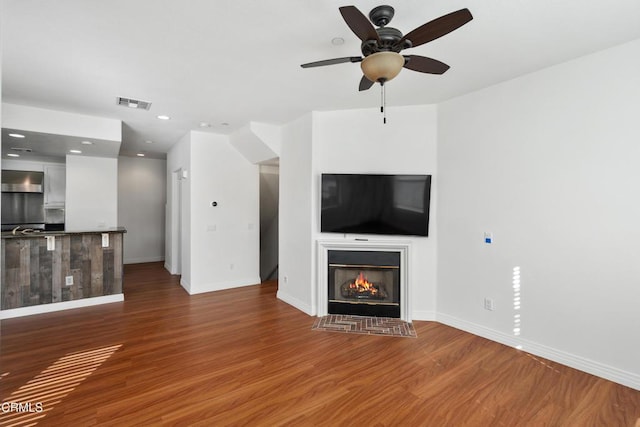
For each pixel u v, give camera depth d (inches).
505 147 119.2
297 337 127.3
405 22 81.6
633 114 91.5
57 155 221.3
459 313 135.6
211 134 197.9
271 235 276.7
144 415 80.2
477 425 77.4
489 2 73.2
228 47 93.8
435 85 122.3
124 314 154.6
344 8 60.0
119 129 166.2
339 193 149.3
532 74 111.7
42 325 139.7
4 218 237.1
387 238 149.4
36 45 91.4
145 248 291.0
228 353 113.6
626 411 82.1
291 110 152.9
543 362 106.6
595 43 92.3
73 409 82.2
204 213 196.1
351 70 109.2
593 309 99.0
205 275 196.5
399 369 102.6
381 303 149.1
